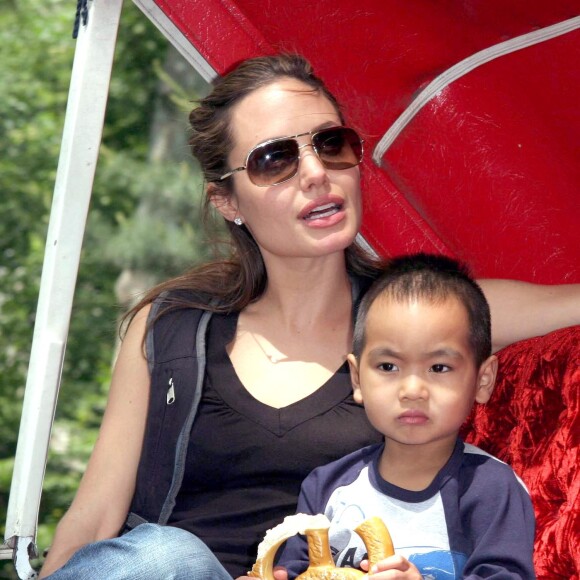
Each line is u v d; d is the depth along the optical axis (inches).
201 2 197.9
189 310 181.2
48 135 692.1
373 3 201.5
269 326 179.3
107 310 637.3
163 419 174.1
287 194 170.7
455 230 213.6
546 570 152.3
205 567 144.1
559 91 203.6
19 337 667.4
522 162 208.4
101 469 176.7
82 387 649.6
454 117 208.5
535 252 210.8
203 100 184.4
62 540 172.2
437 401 149.9
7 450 654.5
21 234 679.7
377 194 209.2
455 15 200.8
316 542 146.3
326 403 169.9
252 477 170.2
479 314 155.0
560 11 196.9
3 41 714.2
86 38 190.4
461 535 149.6
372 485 155.3
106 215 633.0
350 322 179.3
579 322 178.4
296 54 186.2
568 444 157.8
